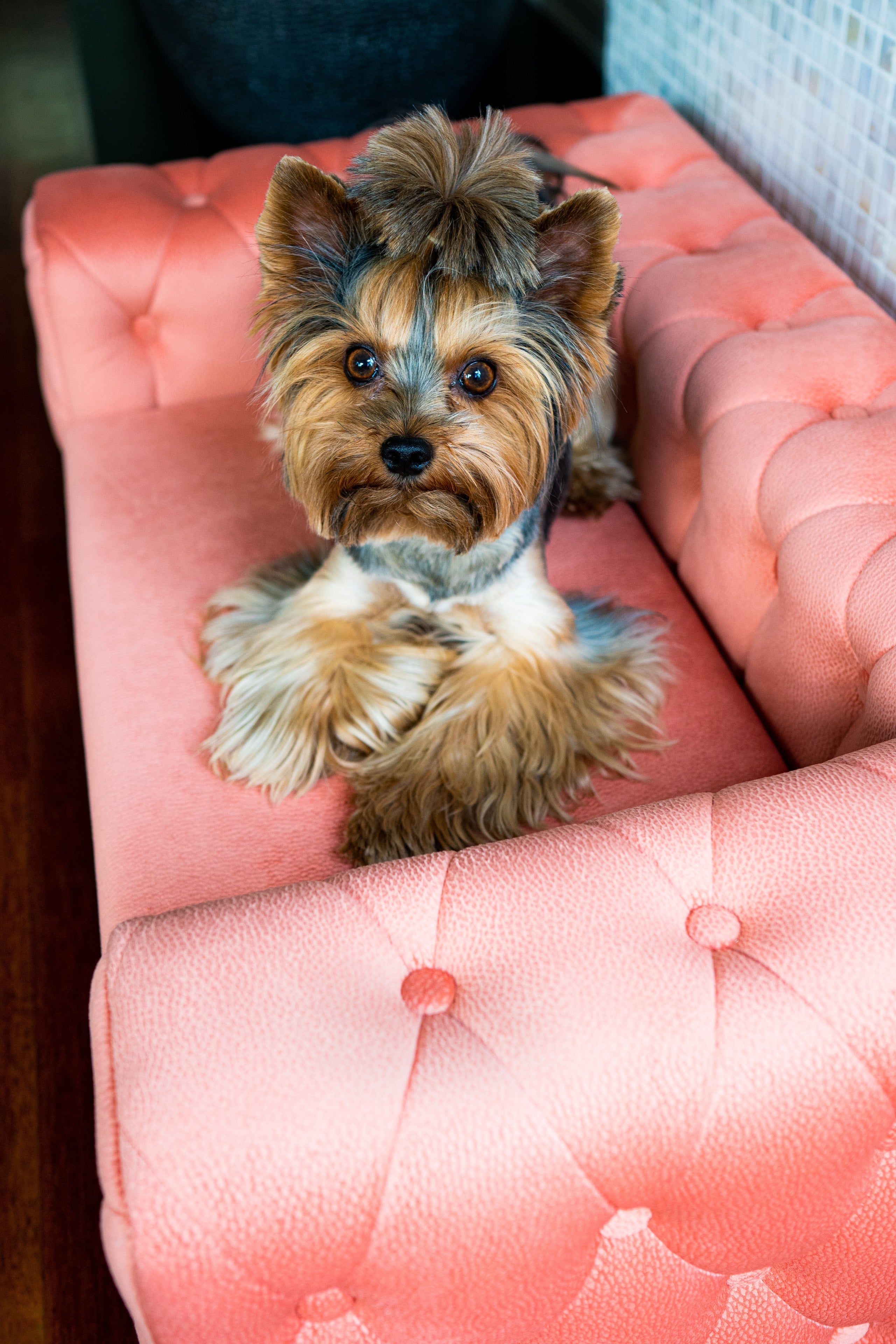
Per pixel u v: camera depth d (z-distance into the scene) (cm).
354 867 132
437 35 281
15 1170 153
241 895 108
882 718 114
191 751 146
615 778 144
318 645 153
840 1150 90
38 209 192
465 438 120
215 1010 89
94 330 189
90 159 375
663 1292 99
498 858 101
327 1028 88
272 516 178
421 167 113
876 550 122
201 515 178
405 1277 87
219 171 204
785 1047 88
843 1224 97
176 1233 81
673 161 196
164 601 165
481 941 95
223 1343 87
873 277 174
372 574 149
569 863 100
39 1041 167
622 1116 86
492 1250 87
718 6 200
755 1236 95
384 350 119
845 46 165
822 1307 106
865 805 100
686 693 151
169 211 192
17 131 391
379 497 125
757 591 146
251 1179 82
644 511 180
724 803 104
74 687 219
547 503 152
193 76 295
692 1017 89
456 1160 84
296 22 273
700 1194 90
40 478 267
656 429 166
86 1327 139
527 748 146
